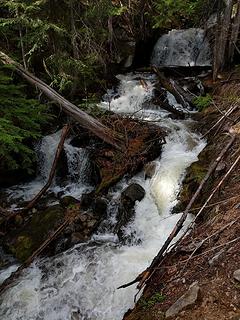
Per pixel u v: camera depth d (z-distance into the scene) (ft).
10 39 35.17
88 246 22.53
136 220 23.93
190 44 50.11
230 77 38.37
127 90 42.32
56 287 19.85
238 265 15.12
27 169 30.04
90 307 18.49
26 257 22.40
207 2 43.83
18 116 27.22
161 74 42.68
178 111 35.73
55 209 25.48
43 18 32.42
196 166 25.34
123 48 47.44
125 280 19.27
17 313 18.79
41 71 37.29
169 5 49.55
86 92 38.45
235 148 24.12
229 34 41.60
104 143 30.73
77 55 33.86
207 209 20.89
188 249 17.74
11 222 25.76
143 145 28.99
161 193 24.84
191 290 14.51
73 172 31.55
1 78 26.99
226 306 13.57
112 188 26.81
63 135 30.19
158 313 14.71
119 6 48.14
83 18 35.01
